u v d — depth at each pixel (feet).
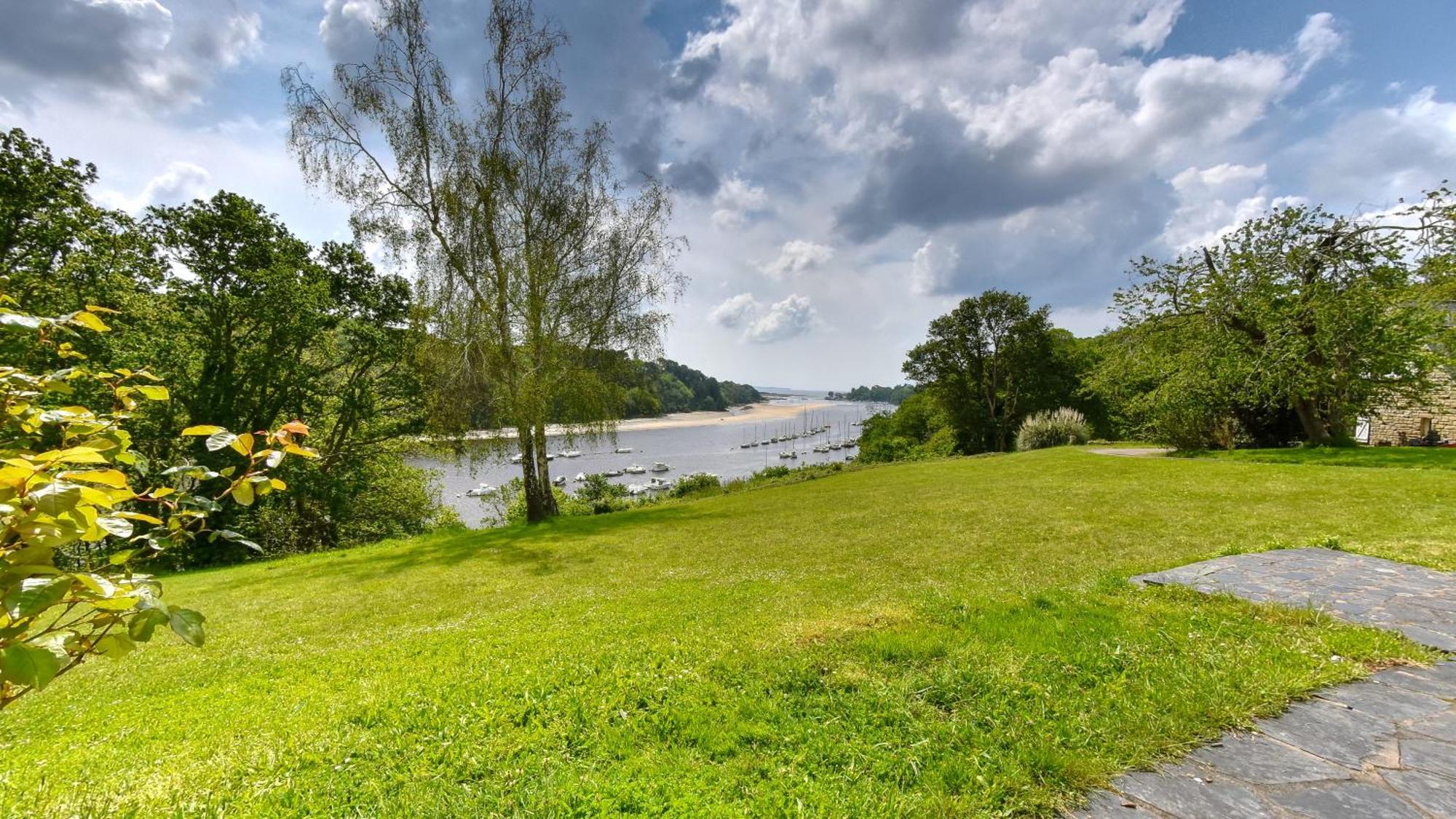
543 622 20.26
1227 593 15.15
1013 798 7.53
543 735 9.93
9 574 4.13
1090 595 15.97
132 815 8.13
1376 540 22.90
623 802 7.97
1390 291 50.78
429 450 68.08
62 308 49.44
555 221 53.98
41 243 51.88
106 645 4.82
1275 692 9.73
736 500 63.77
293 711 12.53
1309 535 26.04
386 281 81.51
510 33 53.52
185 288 62.59
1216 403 60.49
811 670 11.86
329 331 70.33
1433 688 9.96
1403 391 52.54
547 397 51.57
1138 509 36.58
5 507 4.16
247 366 68.13
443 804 8.11
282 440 6.17
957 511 41.73
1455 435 69.87
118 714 14.16
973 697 10.28
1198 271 62.08
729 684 11.71
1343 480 39.83
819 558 31.17
